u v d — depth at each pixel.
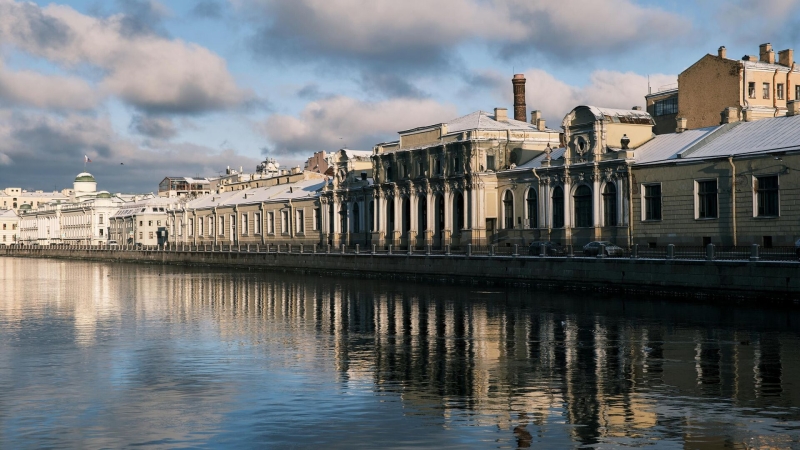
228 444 23.53
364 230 110.38
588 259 61.81
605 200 75.50
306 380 31.69
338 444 23.38
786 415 25.62
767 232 61.03
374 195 106.50
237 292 74.62
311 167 178.75
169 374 33.19
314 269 102.94
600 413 26.14
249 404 27.95
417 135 100.38
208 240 158.50
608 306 52.59
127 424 25.72
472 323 46.84
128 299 68.75
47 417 26.58
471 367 33.78
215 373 33.28
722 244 64.50
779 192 60.16
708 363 33.69
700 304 51.09
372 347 39.31
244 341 41.97
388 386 30.41
